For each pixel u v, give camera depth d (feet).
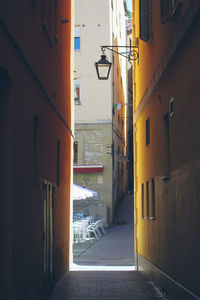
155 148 40.81
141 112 49.93
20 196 25.36
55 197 41.57
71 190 56.34
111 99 100.83
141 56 49.80
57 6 42.60
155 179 40.86
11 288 22.97
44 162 34.45
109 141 99.91
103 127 100.17
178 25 29.48
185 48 27.89
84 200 99.25
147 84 45.24
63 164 48.03
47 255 35.22
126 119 143.43
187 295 27.53
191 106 26.50
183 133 28.60
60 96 45.39
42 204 32.81
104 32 102.12
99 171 98.12
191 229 26.94
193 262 26.55
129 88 155.22
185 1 27.50
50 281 36.86
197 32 24.97
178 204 30.53
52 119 39.34
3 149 23.38
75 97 101.55
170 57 32.14
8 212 23.18
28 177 27.58
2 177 23.30
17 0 24.77
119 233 86.58
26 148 27.09
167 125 36.37
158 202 39.29
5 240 23.08
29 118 28.09
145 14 42.11
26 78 27.14
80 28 102.78
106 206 96.73
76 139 100.78
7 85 23.53
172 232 32.83
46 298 34.09
